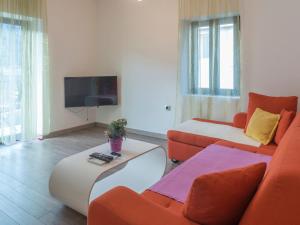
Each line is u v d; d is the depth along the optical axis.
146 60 4.59
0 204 2.36
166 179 1.92
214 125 3.52
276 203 0.90
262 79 3.55
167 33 4.27
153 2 4.36
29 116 4.19
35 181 2.84
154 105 4.62
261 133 2.83
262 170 1.20
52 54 4.55
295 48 3.28
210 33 3.79
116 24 4.90
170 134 3.34
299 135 1.49
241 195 1.13
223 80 3.81
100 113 5.41
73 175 2.12
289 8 3.25
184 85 4.11
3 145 4.07
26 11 3.98
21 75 4.03
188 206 1.17
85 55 5.11
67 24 4.73
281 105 3.05
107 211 1.19
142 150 2.56
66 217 2.17
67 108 4.91
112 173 2.86
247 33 3.56
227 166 2.14
